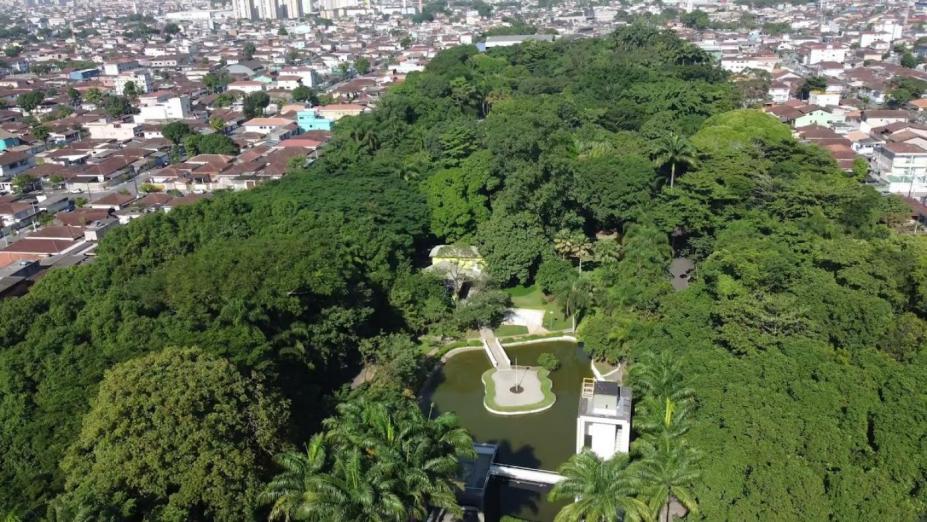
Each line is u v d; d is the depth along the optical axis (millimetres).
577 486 58656
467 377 104688
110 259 103750
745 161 128750
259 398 68250
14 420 68938
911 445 61688
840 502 59750
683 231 132125
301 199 129625
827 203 115188
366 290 102938
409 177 150125
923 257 90438
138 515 59625
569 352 110688
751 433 64688
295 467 59094
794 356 74062
